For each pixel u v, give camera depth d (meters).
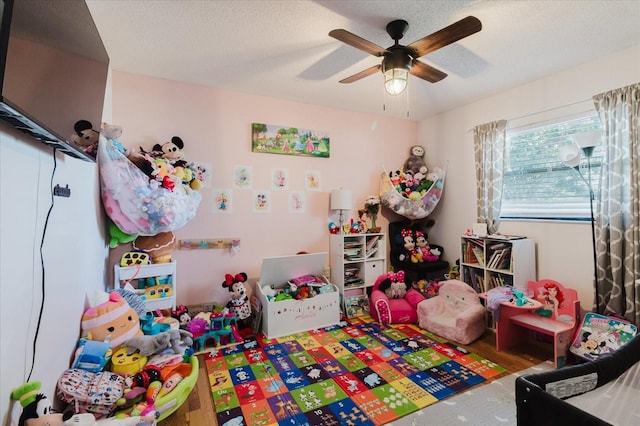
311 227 3.40
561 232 2.55
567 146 2.24
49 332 1.18
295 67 2.49
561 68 2.49
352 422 1.61
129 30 1.96
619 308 2.15
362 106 3.47
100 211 2.05
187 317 2.50
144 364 1.56
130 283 2.34
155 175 2.17
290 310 2.80
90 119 1.39
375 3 1.69
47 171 1.16
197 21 1.86
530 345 2.55
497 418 1.64
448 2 1.68
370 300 3.25
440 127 3.73
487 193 3.05
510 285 2.69
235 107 3.01
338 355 2.37
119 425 1.11
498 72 2.56
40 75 0.87
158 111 2.70
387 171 3.86
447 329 2.67
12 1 0.68
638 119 2.06
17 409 0.93
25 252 0.99
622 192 2.16
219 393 1.88
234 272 3.01
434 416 1.65
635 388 1.27
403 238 3.62
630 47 2.15
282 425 1.59
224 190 2.96
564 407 0.88
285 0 1.67
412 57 1.84
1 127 0.85
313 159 3.41
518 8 1.73
